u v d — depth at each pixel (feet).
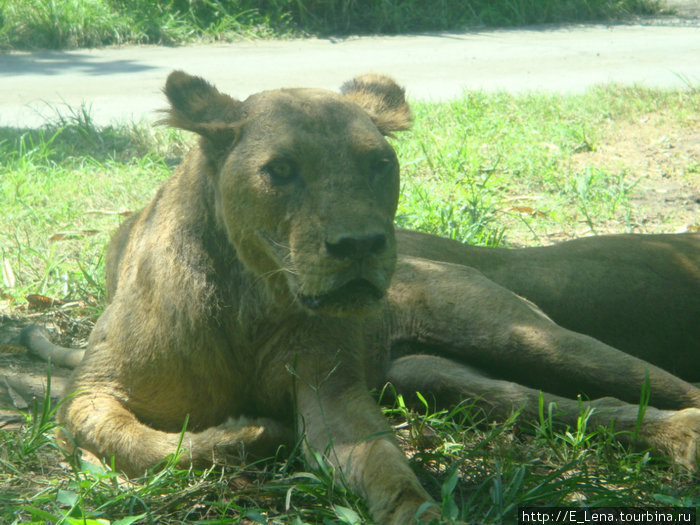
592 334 18.95
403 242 18.60
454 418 16.22
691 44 70.38
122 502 12.46
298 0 71.56
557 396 15.69
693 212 30.32
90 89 49.37
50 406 16.84
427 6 77.15
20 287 22.98
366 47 66.54
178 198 14.93
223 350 14.62
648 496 12.96
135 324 14.80
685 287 19.12
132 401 14.97
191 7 68.54
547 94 49.55
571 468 13.21
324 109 13.75
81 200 30.17
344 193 13.04
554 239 27.50
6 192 30.09
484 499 12.75
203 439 13.69
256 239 13.65
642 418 14.34
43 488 13.21
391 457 12.67
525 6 79.97
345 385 14.60
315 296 12.99
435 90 51.93
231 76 53.42
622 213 29.91
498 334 16.39
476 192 30.35
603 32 76.23
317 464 13.33
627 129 41.32
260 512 12.58
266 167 13.33
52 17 62.34
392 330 17.39
